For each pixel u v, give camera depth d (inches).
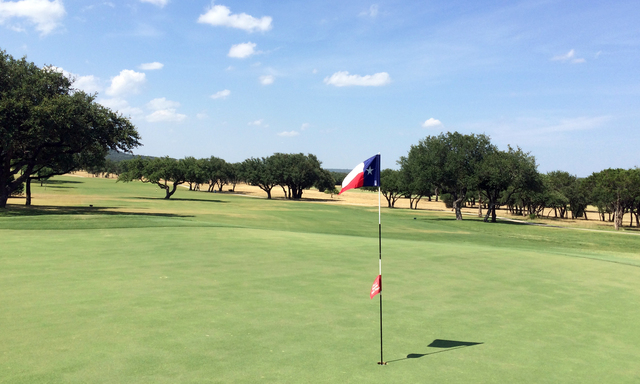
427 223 1909.4
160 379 214.2
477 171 2282.2
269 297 381.7
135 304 343.6
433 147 2420.0
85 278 428.1
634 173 2436.0
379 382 220.8
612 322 352.5
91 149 1502.2
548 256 725.9
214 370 227.3
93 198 2647.6
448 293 430.6
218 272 477.7
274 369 231.5
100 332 278.5
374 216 2186.3
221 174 5693.9
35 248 602.5
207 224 1031.6
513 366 252.7
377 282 267.9
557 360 265.6
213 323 304.8
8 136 1189.7
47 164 1646.2
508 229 1847.9
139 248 621.0
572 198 3486.7
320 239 815.7
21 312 316.2
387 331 306.5
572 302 416.2
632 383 234.5
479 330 319.0
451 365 249.4
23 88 1312.7
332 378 223.1
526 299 420.5
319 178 4975.4
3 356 237.1
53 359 234.7
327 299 383.6
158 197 3174.2
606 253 1015.6
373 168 279.7
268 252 627.2
